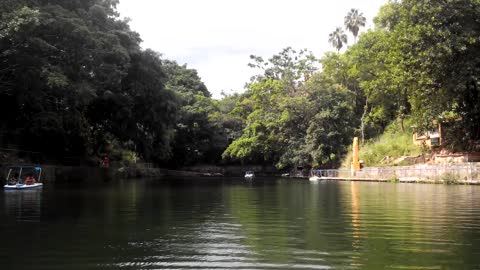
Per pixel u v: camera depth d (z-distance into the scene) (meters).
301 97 57.38
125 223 11.82
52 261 7.61
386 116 50.25
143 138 46.31
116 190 26.28
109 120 43.47
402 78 29.83
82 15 33.25
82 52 29.62
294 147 57.84
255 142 61.94
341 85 58.38
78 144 42.31
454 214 13.10
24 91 29.22
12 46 26.05
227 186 32.75
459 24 28.83
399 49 29.59
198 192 24.86
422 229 10.49
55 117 33.41
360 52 44.88
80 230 10.69
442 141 38.00
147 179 48.78
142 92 40.72
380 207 15.27
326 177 47.84
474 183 28.48
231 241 9.25
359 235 9.81
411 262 7.37
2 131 33.62
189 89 82.19
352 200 18.33
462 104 34.53
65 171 36.06
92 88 31.30
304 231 10.40
